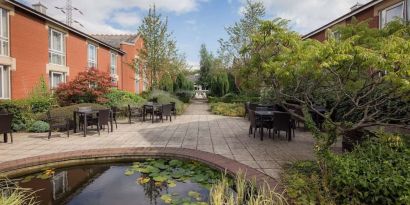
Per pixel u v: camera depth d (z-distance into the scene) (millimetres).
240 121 13016
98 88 13328
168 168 5820
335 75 4328
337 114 7547
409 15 9062
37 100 11320
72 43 16094
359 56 3475
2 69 11234
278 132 8789
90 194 4629
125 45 24859
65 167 6176
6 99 11109
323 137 4758
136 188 4832
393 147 4281
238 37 20469
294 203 3727
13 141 7965
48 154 6227
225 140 8203
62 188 4902
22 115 9961
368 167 3668
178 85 28578
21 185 5039
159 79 21922
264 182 4461
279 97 5930
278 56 4793
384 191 3314
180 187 4812
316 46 4074
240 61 16859
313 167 4957
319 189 3885
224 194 4305
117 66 23172
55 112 10383
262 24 4871
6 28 11453
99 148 6980
